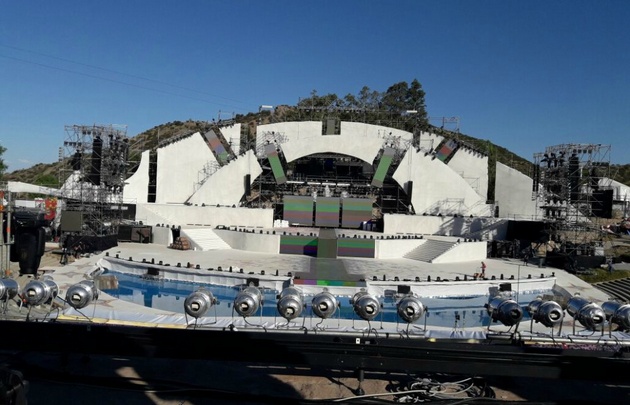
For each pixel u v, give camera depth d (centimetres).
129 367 915
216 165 4984
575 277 3058
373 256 3628
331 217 4725
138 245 3772
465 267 3281
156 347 858
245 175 4766
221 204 4684
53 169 10012
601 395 864
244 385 861
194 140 4878
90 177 3341
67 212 3120
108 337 859
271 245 3656
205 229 3934
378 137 5062
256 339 851
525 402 798
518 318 1123
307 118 7831
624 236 4566
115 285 1773
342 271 2956
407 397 826
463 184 4750
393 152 4775
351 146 4850
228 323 1534
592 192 3466
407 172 4800
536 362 819
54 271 2619
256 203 5319
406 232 4425
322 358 843
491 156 6938
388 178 5284
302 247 3641
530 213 4753
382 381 888
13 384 623
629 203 4541
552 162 3753
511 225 4138
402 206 5225
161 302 2350
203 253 3519
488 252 3897
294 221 4744
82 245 3219
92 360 934
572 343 1195
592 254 3362
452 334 1315
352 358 841
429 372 858
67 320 1456
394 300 2542
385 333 1272
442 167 4753
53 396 794
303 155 4875
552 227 3591
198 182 4906
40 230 2275
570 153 3553
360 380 869
